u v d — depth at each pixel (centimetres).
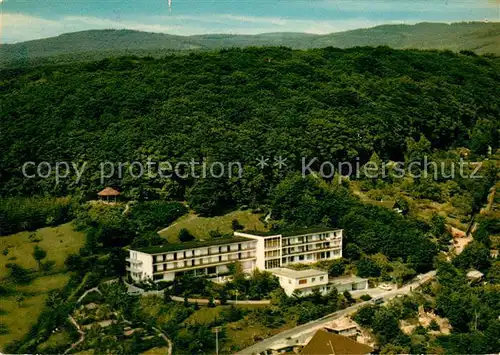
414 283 19262
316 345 14638
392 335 15825
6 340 16425
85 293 17888
